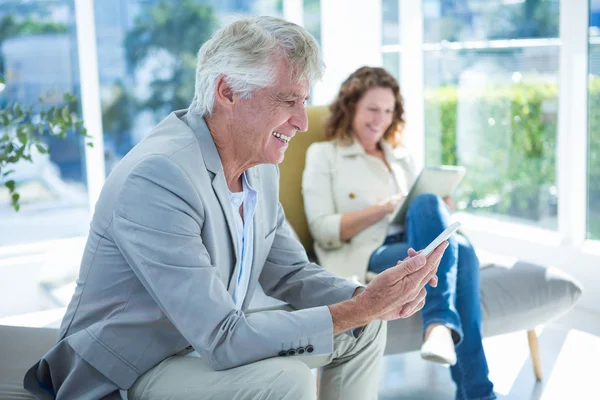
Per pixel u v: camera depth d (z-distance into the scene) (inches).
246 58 58.0
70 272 136.5
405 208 101.0
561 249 128.1
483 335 94.2
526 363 106.6
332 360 68.2
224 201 60.3
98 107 145.4
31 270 134.2
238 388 54.7
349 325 58.6
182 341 60.8
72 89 146.5
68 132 145.8
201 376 56.7
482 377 85.8
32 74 142.8
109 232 57.4
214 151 60.4
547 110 129.9
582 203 125.0
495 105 140.7
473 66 144.9
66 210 148.1
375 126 109.1
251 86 58.4
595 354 108.3
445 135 154.8
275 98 59.1
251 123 59.9
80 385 58.0
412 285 59.8
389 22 165.2
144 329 58.7
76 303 59.9
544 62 129.3
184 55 159.9
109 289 58.5
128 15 152.9
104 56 151.9
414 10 155.8
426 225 90.9
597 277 123.1
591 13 120.2
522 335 117.9
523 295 96.0
